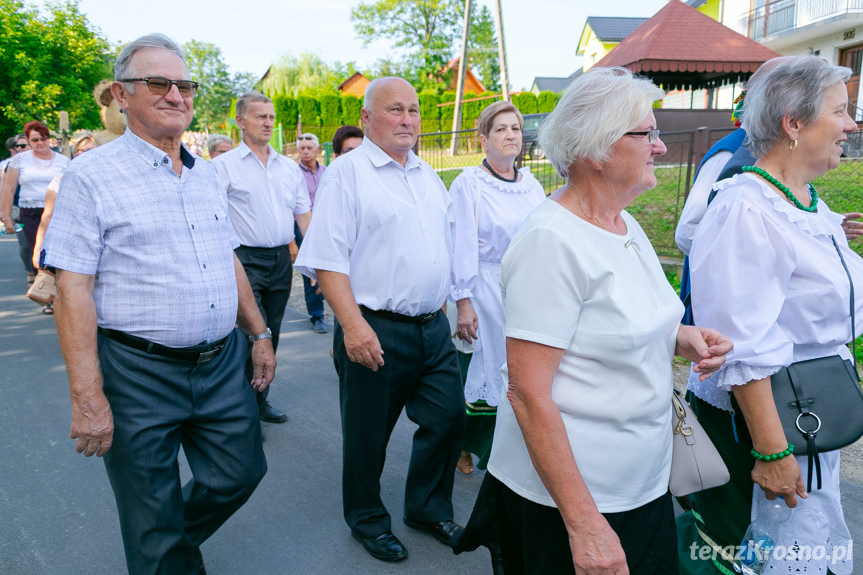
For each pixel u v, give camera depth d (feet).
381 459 9.07
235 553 9.27
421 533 9.71
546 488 4.82
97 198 6.40
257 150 14.06
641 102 4.68
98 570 8.87
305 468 11.89
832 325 5.98
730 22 78.95
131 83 6.59
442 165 37.88
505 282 4.96
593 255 4.76
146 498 6.58
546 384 4.75
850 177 25.75
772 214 5.77
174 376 6.85
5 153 88.84
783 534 6.29
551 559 5.23
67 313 6.23
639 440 5.09
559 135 4.91
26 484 11.27
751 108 6.20
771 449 5.75
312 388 15.99
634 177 4.82
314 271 8.58
